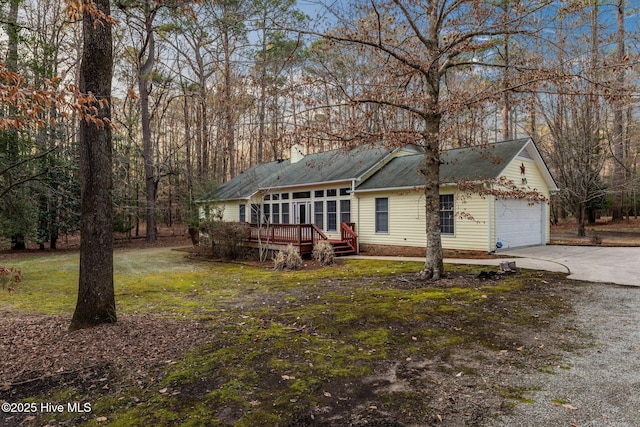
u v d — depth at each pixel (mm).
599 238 15930
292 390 3682
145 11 10438
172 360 4473
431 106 8938
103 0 5449
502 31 8484
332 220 18297
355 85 9820
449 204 14547
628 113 20969
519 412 3160
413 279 9406
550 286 8164
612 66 8148
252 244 17016
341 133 8945
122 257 16812
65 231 20547
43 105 3260
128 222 22969
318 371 4133
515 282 8633
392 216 16031
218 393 3637
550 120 20922
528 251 13820
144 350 4777
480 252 13531
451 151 16391
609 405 3229
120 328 5566
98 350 4738
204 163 25641
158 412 3295
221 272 12500
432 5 9164
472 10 8883
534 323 5668
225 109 13703
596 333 5121
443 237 14789
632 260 11070
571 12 8516
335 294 8273
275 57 13500
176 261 15453
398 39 10461
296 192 20078
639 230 22922
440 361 4355
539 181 15977
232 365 4320
